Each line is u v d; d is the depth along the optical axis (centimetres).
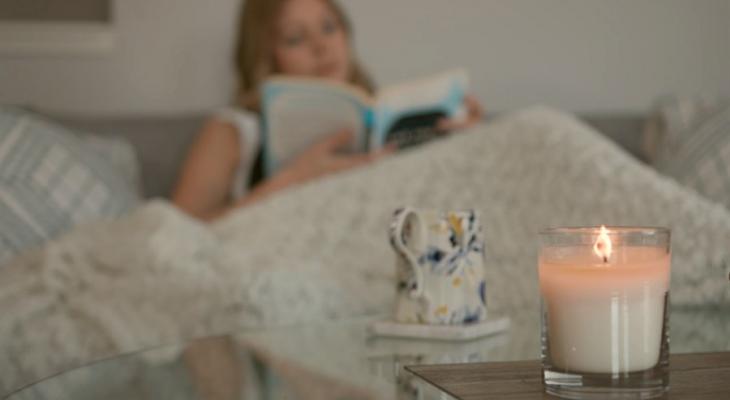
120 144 238
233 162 246
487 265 179
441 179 205
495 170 199
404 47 294
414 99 241
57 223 202
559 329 73
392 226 108
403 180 207
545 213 180
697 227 145
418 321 110
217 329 153
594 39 305
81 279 167
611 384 72
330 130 236
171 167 247
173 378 91
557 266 74
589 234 74
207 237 180
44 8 276
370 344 106
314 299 158
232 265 169
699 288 133
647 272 72
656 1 308
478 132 211
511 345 101
